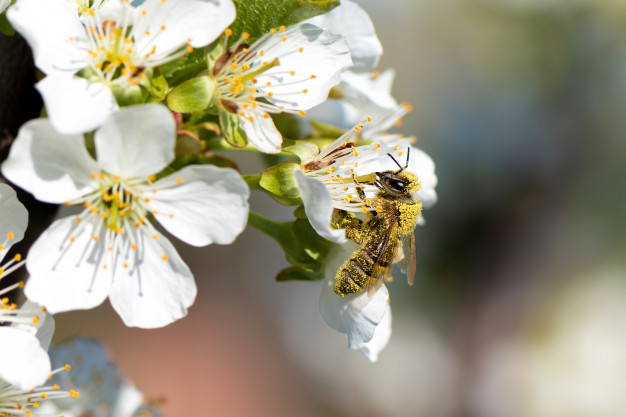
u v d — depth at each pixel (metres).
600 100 0.50
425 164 0.20
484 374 0.51
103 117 0.16
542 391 0.49
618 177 0.51
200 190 0.16
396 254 0.19
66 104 0.16
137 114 0.16
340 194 0.18
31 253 0.16
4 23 0.17
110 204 0.17
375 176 0.18
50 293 0.16
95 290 0.16
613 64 0.49
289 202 0.17
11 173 0.16
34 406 0.18
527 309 0.51
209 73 0.17
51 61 0.16
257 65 0.17
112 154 0.16
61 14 0.16
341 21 0.19
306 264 0.18
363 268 0.18
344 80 0.19
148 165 0.16
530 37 0.51
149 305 0.17
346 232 0.18
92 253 0.17
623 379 0.48
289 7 0.17
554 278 0.51
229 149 0.18
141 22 0.17
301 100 0.17
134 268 0.17
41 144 0.16
